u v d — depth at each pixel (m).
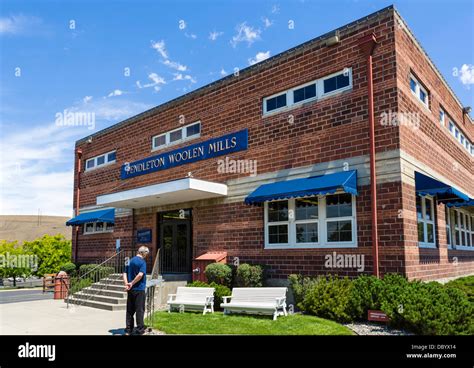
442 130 14.56
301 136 12.81
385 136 10.95
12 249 27.83
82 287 16.30
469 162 19.08
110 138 21.09
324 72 12.48
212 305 11.47
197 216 15.63
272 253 13.03
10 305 14.61
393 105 10.92
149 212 18.05
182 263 16.27
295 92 13.30
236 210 14.33
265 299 10.82
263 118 13.95
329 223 11.86
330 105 12.22
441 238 13.34
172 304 11.92
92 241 21.70
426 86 13.20
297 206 12.70
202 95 16.20
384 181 10.79
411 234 10.66
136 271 9.20
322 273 11.71
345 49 12.08
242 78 14.79
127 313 9.16
